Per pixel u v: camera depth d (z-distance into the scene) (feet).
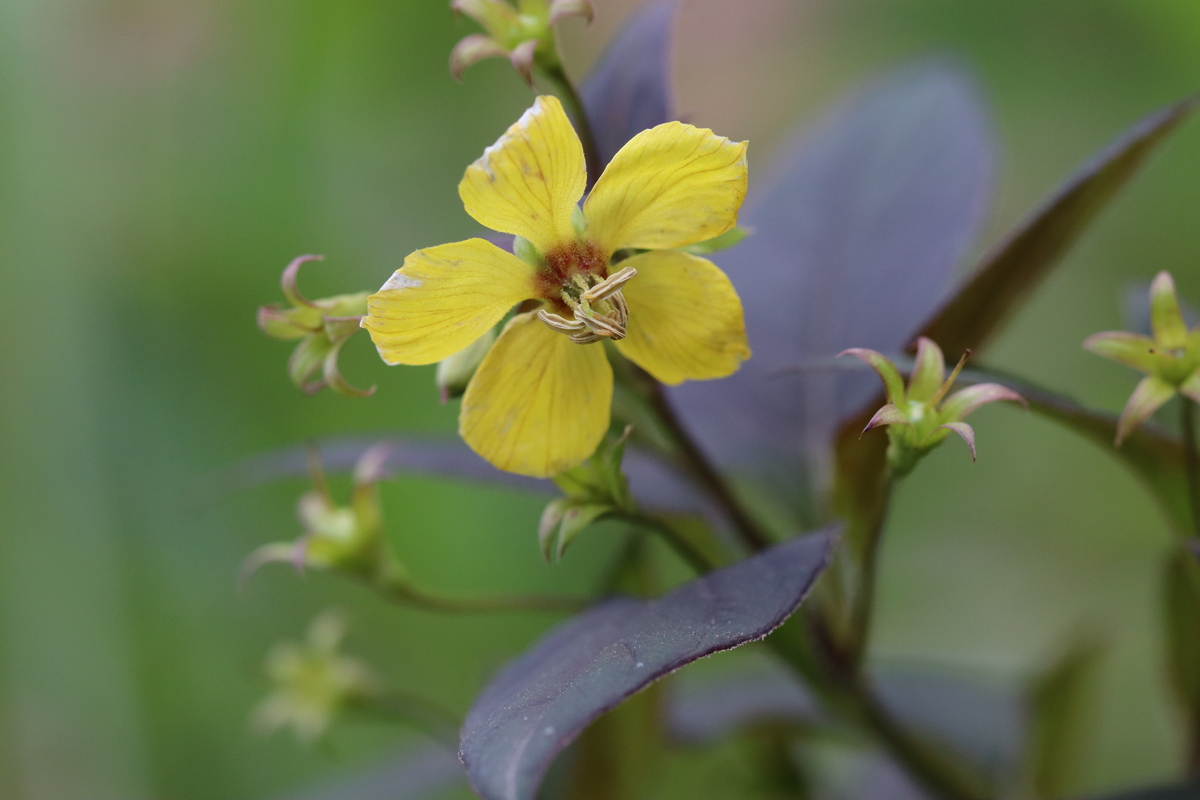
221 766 1.18
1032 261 0.71
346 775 0.87
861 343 0.79
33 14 1.19
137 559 1.18
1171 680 0.75
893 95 0.82
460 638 1.21
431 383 1.25
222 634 1.20
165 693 1.17
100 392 1.19
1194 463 0.70
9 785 1.11
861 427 0.70
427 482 1.21
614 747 0.77
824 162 0.82
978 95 0.81
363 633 1.20
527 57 0.68
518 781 0.61
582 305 0.65
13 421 1.15
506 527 1.22
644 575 0.74
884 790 0.87
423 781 0.83
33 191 1.18
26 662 1.13
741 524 0.73
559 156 0.65
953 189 0.80
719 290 0.66
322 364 0.67
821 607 0.73
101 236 1.26
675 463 0.73
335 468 0.77
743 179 0.65
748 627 0.63
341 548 0.73
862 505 0.71
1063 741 0.82
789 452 0.78
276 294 1.29
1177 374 0.67
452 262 0.65
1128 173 0.70
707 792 0.95
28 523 1.14
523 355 0.66
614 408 0.72
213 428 1.23
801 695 0.85
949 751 0.83
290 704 0.83
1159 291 0.66
